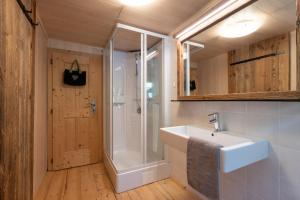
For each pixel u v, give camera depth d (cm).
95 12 176
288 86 110
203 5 159
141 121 245
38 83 194
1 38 91
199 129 171
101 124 287
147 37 234
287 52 111
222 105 154
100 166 268
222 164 100
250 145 109
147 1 154
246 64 138
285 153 110
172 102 231
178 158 211
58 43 254
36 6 164
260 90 127
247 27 137
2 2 91
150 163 218
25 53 138
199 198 179
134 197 182
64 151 258
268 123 119
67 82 253
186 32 202
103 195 185
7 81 99
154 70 257
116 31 214
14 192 114
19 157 125
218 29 163
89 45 277
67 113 260
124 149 284
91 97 279
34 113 171
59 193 188
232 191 145
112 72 249
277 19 117
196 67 190
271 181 117
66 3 159
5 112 97
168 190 195
